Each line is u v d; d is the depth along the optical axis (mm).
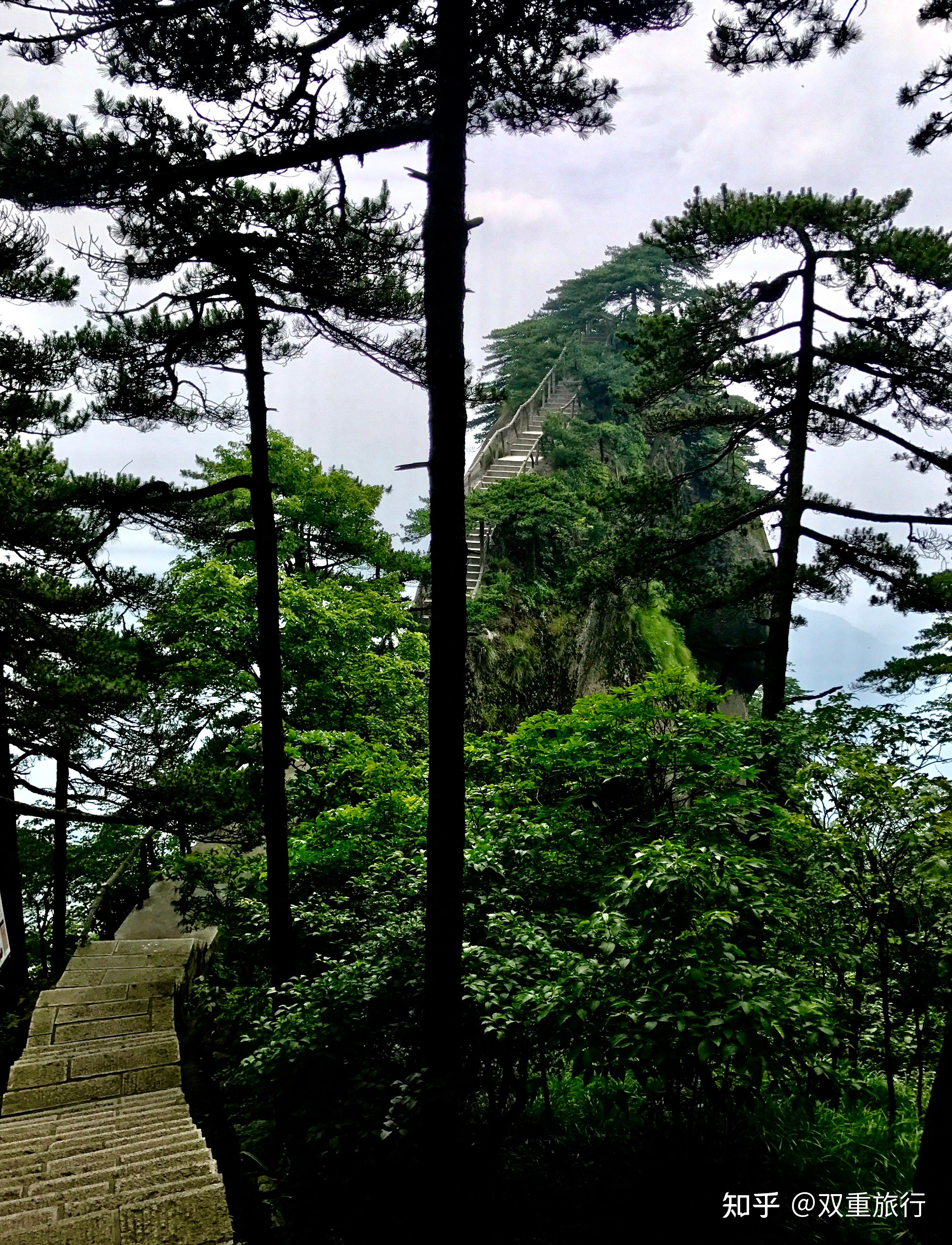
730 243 10000
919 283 9250
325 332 8352
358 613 14961
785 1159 4574
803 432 10531
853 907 5105
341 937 6781
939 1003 4828
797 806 5461
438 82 5336
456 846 5195
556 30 5746
